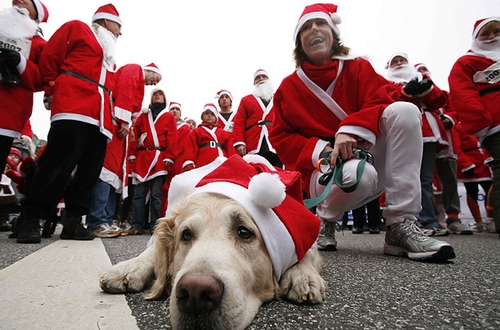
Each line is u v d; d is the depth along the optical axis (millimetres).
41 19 4207
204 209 1507
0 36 3602
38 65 3775
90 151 3977
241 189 1604
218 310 1091
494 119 3848
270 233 1514
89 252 2838
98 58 3953
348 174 2441
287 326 1153
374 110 2531
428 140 4715
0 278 1831
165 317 1244
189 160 6465
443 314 1215
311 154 2717
